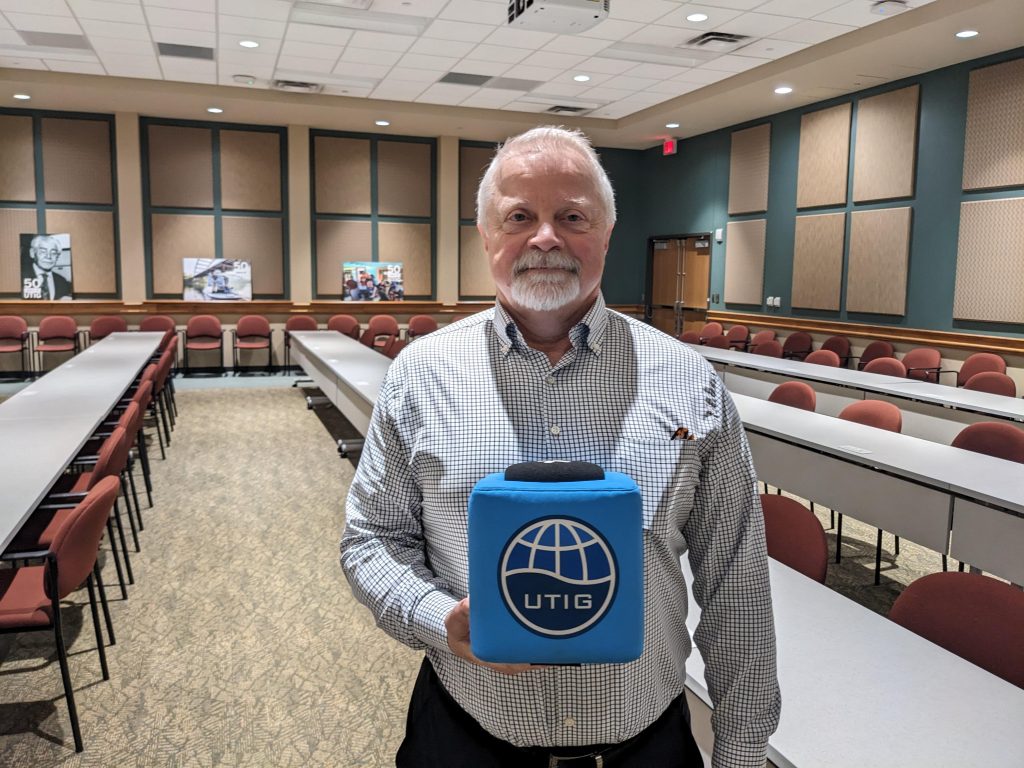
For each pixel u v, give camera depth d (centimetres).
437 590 110
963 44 672
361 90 930
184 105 983
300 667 306
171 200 1079
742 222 1035
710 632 121
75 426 409
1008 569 286
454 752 118
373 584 114
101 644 293
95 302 1038
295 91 945
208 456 628
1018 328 697
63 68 848
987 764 135
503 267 114
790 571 223
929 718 149
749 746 116
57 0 629
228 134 1091
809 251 920
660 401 115
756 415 438
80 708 275
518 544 88
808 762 135
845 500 357
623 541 88
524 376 115
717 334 995
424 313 1181
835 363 679
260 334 1069
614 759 114
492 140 1195
